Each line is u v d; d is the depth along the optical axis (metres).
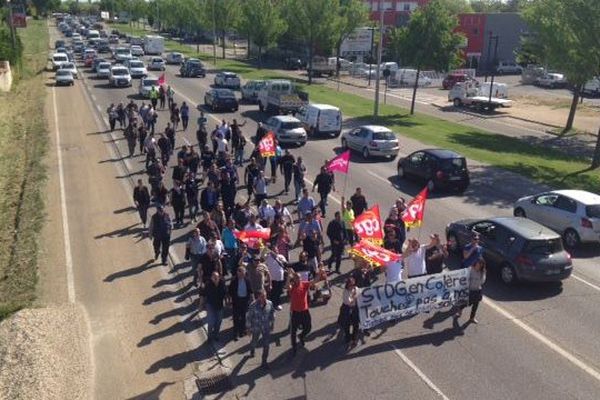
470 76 74.50
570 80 33.97
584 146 40.91
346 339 13.28
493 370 12.36
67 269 16.91
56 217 21.11
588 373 12.33
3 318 14.15
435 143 36.84
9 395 11.18
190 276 16.59
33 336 13.18
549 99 63.97
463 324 14.34
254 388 11.65
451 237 18.81
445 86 70.38
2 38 60.00
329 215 22.14
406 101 59.66
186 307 14.87
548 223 21.03
